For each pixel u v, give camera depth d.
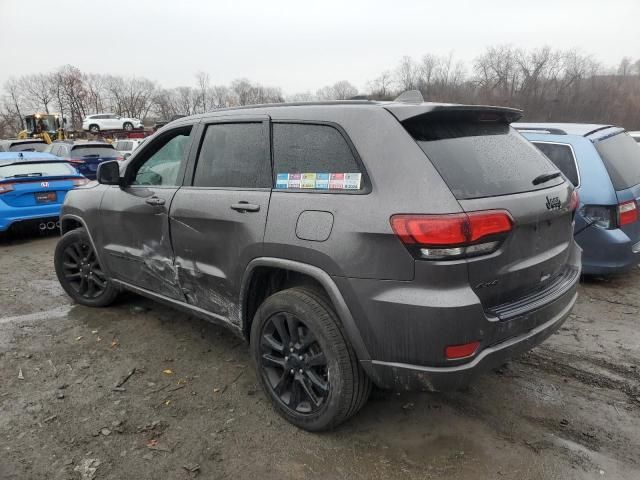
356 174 2.51
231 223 2.98
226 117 3.27
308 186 2.70
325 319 2.60
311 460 2.60
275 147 2.92
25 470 2.53
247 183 3.03
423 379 2.36
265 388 3.01
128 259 3.97
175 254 3.48
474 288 2.31
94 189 4.34
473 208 2.28
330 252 2.48
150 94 88.81
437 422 2.90
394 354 2.38
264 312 2.89
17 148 17.91
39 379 3.42
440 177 2.32
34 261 6.70
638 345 3.79
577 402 3.09
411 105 2.56
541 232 2.64
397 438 2.77
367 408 3.05
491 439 2.75
